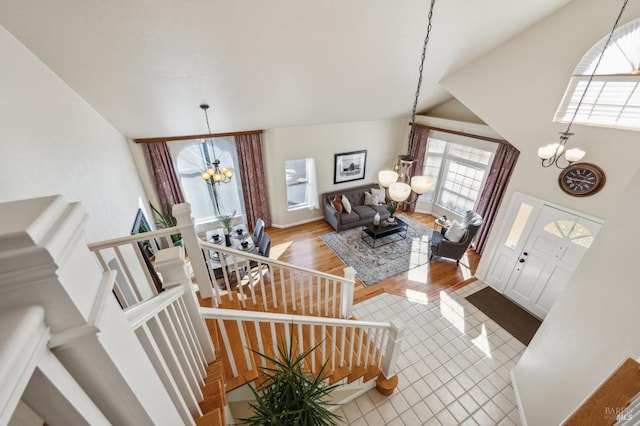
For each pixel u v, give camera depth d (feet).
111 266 8.50
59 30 6.54
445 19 9.66
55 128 7.20
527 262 13.37
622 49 9.52
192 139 17.53
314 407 5.10
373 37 9.87
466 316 13.24
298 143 19.51
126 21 6.90
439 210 23.04
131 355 2.43
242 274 15.72
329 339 9.10
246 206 20.40
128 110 11.53
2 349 1.29
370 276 16.34
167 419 2.98
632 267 5.78
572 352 7.11
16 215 1.55
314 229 21.70
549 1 9.82
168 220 17.70
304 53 9.96
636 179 5.87
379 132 22.21
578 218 11.16
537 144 12.03
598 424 4.30
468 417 8.98
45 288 1.61
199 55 8.80
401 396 9.49
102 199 9.20
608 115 10.00
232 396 6.09
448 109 20.39
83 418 2.05
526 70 11.72
